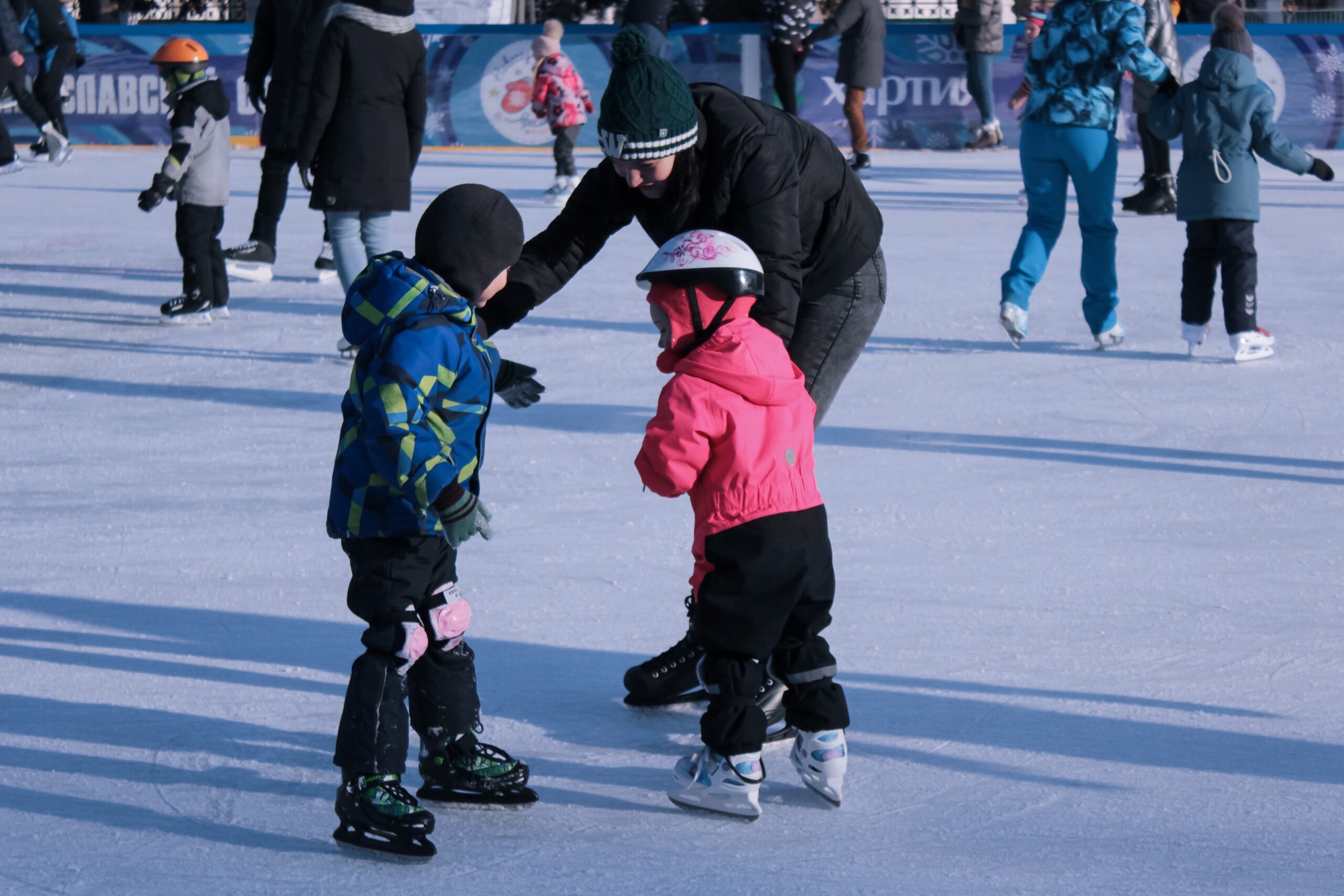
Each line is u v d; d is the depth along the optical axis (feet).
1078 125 31.86
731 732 12.51
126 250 48.98
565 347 34.58
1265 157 31.73
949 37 79.46
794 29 74.43
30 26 72.28
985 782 13.44
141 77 81.71
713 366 12.42
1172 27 56.24
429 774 13.00
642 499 23.20
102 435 27.37
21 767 13.56
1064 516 22.21
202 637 17.33
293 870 11.56
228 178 37.65
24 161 74.69
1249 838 12.15
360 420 12.07
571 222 15.12
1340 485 23.75
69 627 17.60
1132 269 44.55
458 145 81.41
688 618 15.52
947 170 71.05
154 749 14.06
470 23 85.46
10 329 36.68
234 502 23.15
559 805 13.05
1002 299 32.83
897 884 11.28
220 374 32.19
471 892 11.14
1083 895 11.05
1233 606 18.31
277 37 41.27
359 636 17.43
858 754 14.11
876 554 20.53
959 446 26.25
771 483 12.48
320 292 41.83
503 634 17.43
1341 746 14.17
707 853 11.96
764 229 13.92
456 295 12.18
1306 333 35.53
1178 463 25.08
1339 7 84.12
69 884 11.19
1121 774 13.57
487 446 26.40
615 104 13.24
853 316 16.49
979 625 17.72
